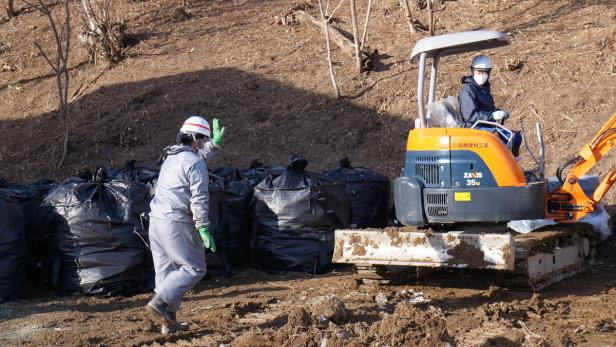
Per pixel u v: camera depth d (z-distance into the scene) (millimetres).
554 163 11883
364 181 10797
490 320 7172
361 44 14766
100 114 14641
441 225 8328
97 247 8602
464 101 8406
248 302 8008
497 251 7629
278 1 18141
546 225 8789
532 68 13734
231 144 13625
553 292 8414
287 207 9664
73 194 8742
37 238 8977
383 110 13773
